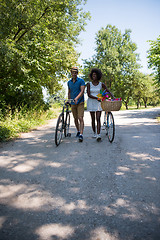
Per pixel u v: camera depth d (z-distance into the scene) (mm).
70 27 14656
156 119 11703
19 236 1726
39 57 9359
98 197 2375
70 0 13398
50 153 4262
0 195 2434
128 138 5719
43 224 1886
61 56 11484
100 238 1697
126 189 2562
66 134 6020
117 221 1918
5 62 8367
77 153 4223
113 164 3504
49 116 13586
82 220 1941
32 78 9617
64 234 1751
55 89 15164
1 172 3180
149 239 1674
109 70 37656
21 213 2059
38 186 2682
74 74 5172
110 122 5234
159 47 14250
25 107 10922
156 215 2000
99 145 4875
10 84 9359
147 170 3195
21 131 7121
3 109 9734
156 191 2494
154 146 4715
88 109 5316
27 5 8969
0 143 5227
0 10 8391
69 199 2336
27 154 4199
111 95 5016
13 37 9914
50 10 11773
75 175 3043
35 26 9805
